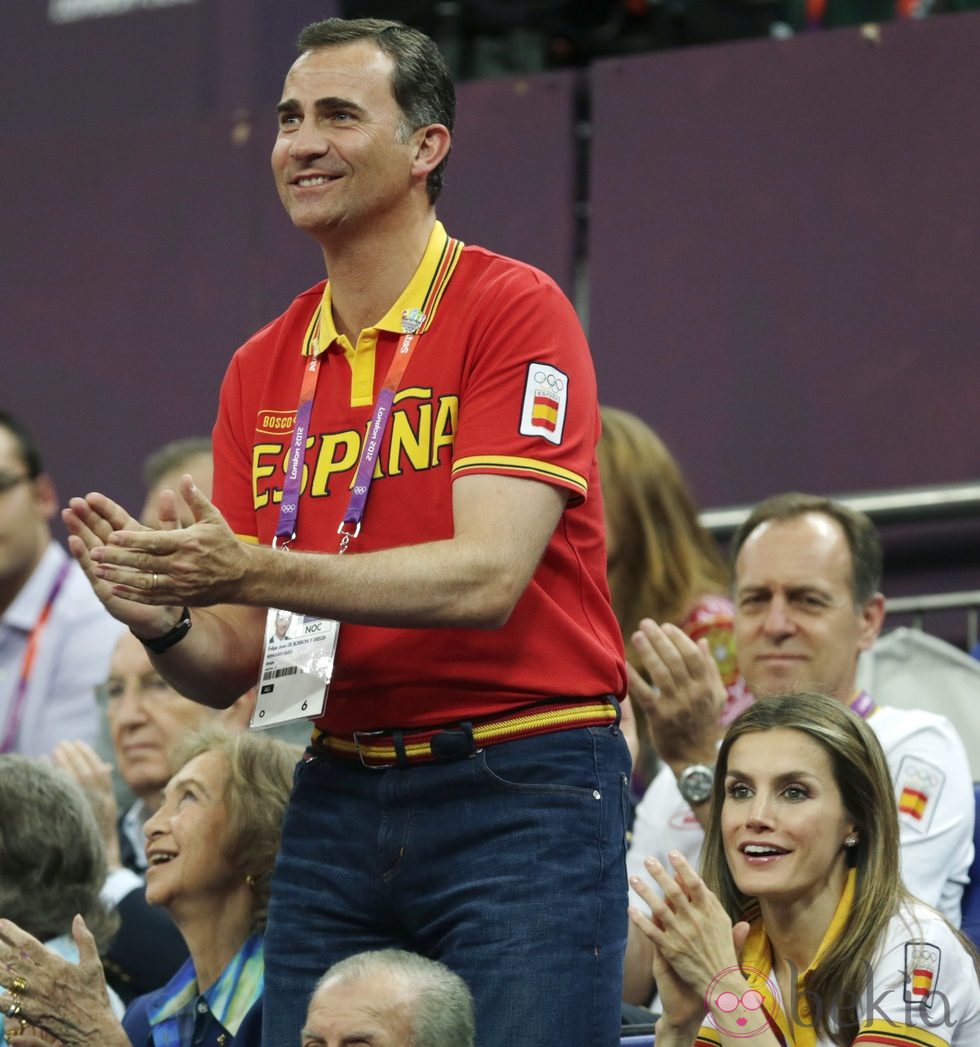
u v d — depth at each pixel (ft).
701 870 39.78
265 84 84.79
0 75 88.74
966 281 70.49
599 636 33.91
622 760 33.53
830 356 72.02
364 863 33.14
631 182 75.61
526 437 32.60
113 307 84.89
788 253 72.95
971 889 46.91
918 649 57.41
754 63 74.28
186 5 86.28
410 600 30.91
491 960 31.63
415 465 33.37
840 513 51.57
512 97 78.02
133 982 50.93
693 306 74.13
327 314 35.24
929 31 71.92
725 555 70.18
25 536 69.51
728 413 73.20
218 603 30.55
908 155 71.72
